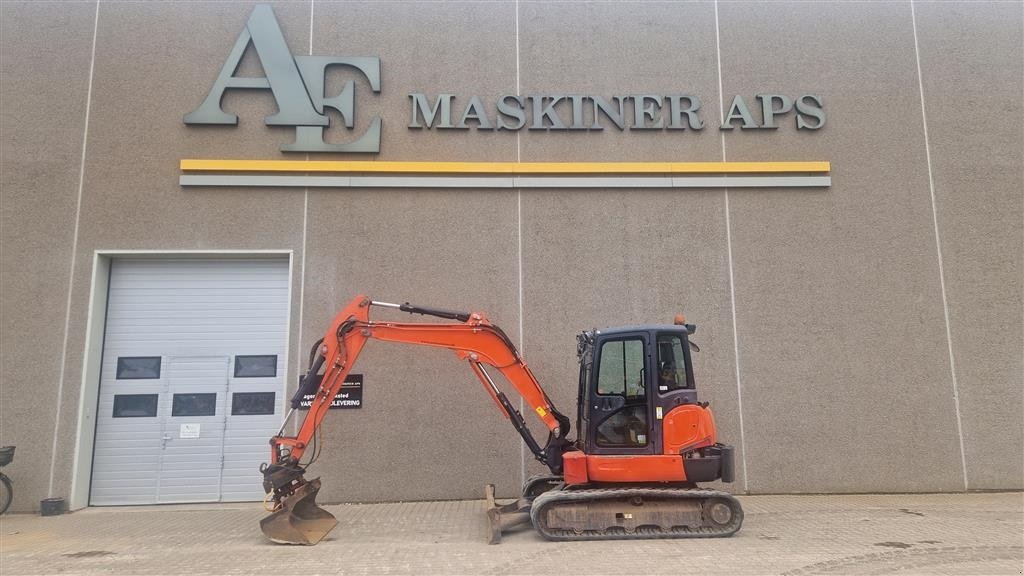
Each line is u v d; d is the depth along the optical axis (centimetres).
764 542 586
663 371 632
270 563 536
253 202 863
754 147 919
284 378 845
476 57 920
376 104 900
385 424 824
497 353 671
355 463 815
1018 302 891
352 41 911
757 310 877
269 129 880
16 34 869
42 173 844
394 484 814
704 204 899
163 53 883
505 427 830
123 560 552
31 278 822
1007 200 916
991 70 949
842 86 938
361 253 862
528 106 913
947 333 880
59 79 865
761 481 838
